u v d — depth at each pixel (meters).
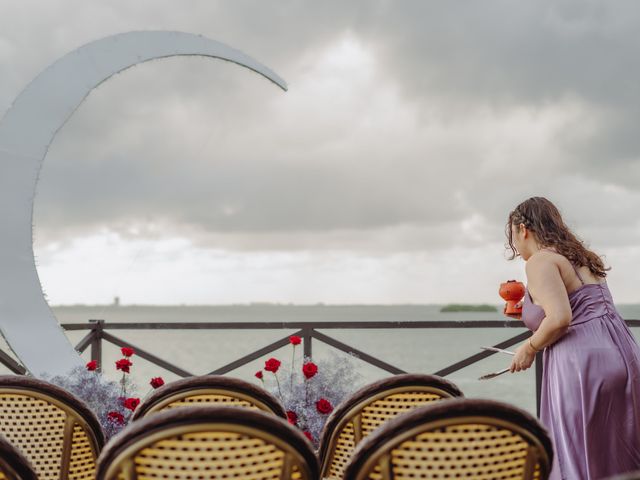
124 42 5.55
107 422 3.84
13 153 5.27
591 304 3.09
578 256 3.12
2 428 2.58
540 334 3.05
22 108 5.34
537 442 1.89
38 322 5.14
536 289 3.09
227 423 1.75
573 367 3.04
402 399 2.54
